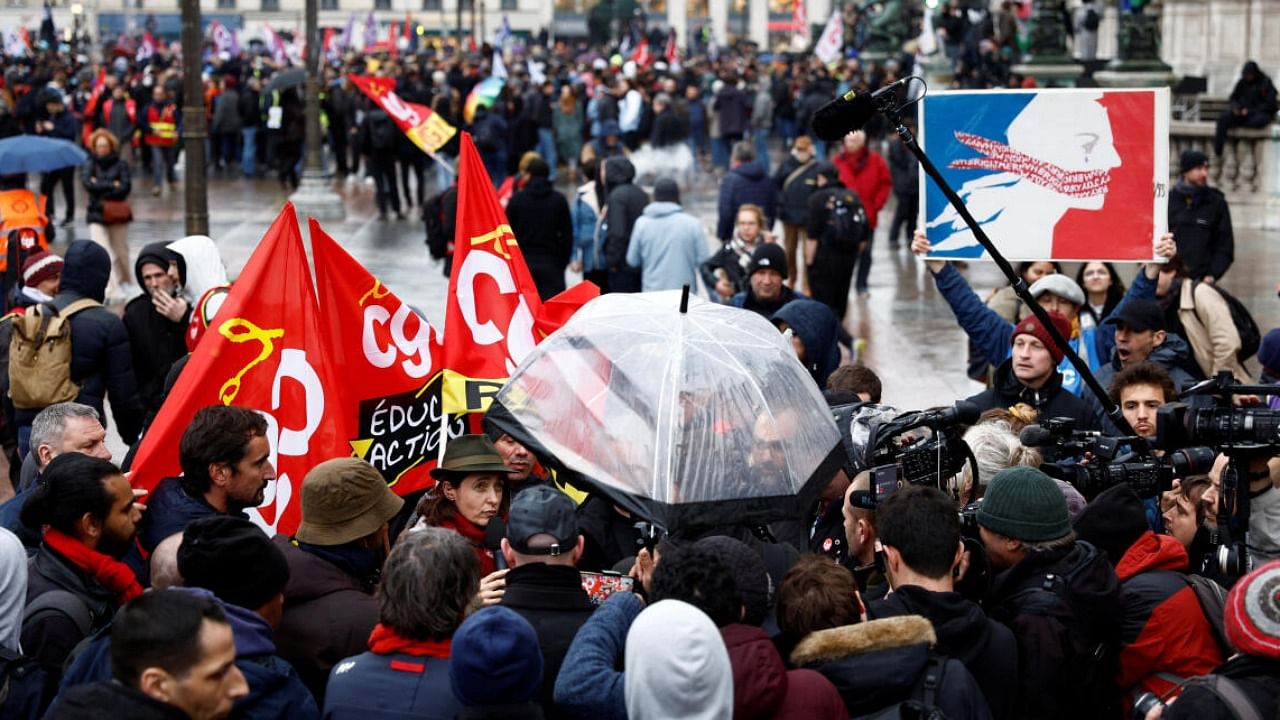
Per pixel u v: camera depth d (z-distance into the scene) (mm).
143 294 8344
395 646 4133
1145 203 7484
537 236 13570
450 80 33156
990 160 7578
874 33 41500
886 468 4879
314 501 4742
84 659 4113
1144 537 4801
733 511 4578
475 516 5395
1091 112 7480
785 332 7941
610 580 4773
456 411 6535
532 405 4789
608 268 14281
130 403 8055
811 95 32594
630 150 33719
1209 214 12477
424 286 17484
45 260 9055
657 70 42250
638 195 14133
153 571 4715
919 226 7723
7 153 16297
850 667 4020
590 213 16484
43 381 7773
